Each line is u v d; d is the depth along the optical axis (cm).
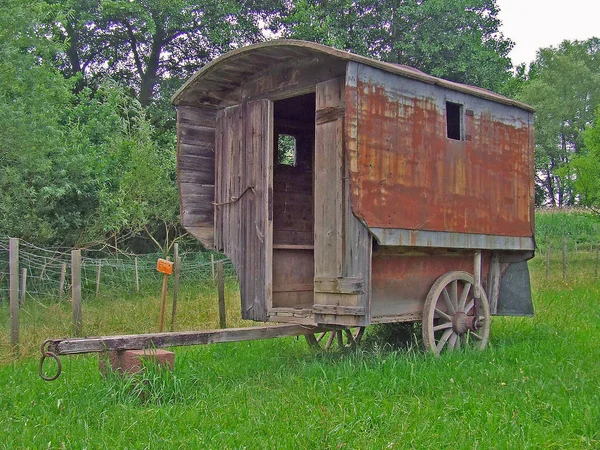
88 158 1798
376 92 792
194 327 1204
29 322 1148
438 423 556
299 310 863
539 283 1877
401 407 598
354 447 500
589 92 4656
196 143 982
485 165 952
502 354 854
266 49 818
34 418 585
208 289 1741
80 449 502
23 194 1639
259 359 877
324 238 814
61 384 692
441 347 884
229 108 966
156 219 2372
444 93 888
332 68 821
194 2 2586
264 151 902
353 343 988
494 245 958
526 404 607
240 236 931
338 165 802
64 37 2648
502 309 1069
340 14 2605
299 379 718
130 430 548
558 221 3491
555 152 4566
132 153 2120
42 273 1516
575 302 1444
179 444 513
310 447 502
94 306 1423
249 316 908
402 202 813
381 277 841
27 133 1546
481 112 952
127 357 671
